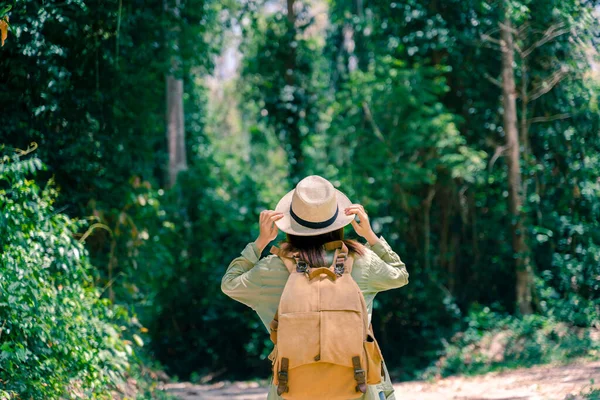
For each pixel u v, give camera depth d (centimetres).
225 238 1702
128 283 1067
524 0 1199
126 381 862
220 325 1566
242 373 1545
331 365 338
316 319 338
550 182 1296
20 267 641
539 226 1295
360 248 368
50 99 892
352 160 1576
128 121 1076
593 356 1069
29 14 840
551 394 808
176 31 1188
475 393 923
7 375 603
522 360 1159
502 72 1319
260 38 1938
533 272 1319
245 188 1831
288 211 387
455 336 1377
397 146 1475
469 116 1495
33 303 630
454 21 1399
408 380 1288
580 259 1230
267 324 365
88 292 786
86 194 1016
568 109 1240
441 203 1509
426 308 1454
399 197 1494
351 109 1587
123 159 1047
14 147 888
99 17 952
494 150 1465
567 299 1248
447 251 1500
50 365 645
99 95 982
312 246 365
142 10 1069
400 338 1451
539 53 1272
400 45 1512
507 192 1431
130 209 1126
